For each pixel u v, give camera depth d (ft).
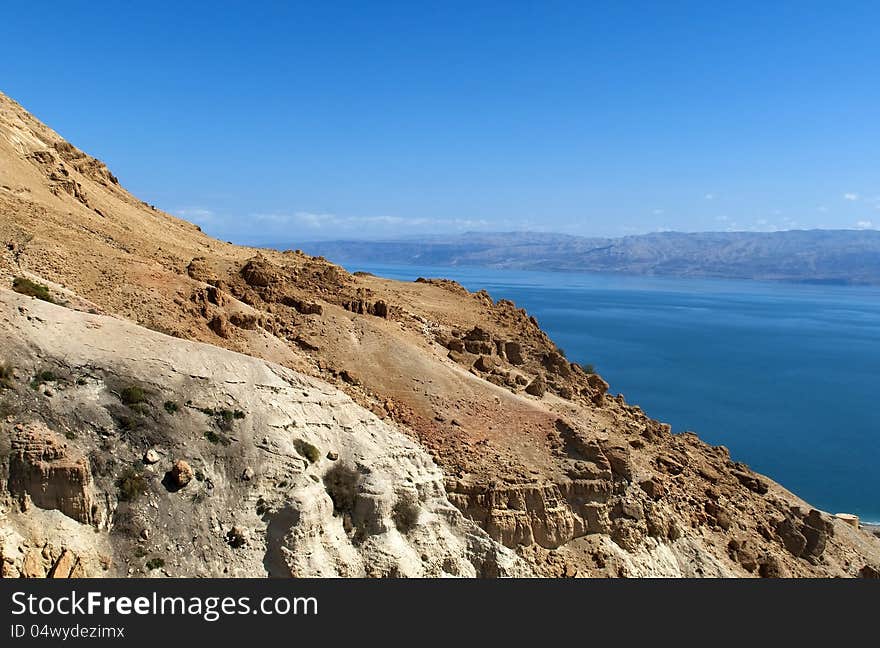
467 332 180.75
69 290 108.78
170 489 79.36
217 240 228.84
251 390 92.12
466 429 118.93
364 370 130.52
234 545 79.15
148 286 119.44
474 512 103.35
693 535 124.88
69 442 77.56
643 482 121.90
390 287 213.87
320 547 84.12
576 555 107.96
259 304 141.59
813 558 141.79
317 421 95.25
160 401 84.99
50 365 82.53
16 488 72.33
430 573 91.71
